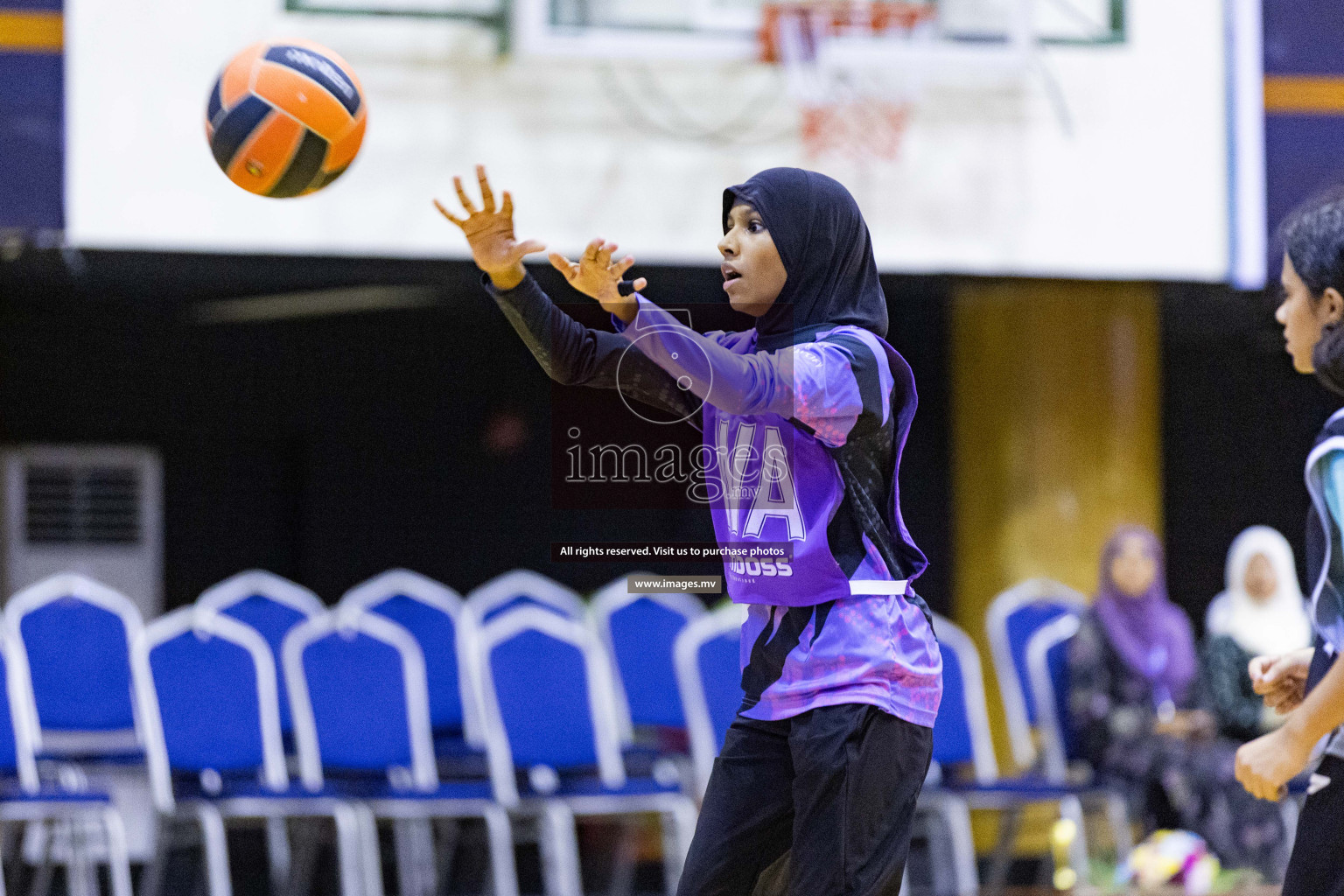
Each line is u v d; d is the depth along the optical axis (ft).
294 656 61.77
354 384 110.32
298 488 110.01
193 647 59.11
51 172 65.77
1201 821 62.08
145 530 106.22
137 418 106.32
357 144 32.37
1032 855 81.61
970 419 90.99
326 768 60.59
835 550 25.39
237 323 108.47
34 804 55.67
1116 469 87.86
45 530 104.17
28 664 61.93
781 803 25.80
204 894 73.20
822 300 25.67
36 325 103.91
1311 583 26.78
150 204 66.80
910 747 25.39
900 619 25.64
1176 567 113.19
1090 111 74.18
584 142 70.64
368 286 95.14
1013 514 88.74
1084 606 69.56
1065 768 66.13
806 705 25.22
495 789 58.49
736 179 71.72
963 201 73.41
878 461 25.73
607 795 58.75
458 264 72.79
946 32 72.59
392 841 85.92
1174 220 74.54
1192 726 63.21
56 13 65.77
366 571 110.01
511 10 68.85
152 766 57.16
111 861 56.70
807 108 72.02
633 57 70.03
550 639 61.26
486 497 111.34
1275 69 74.33
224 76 31.68
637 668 67.82
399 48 69.10
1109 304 88.28
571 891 58.80
